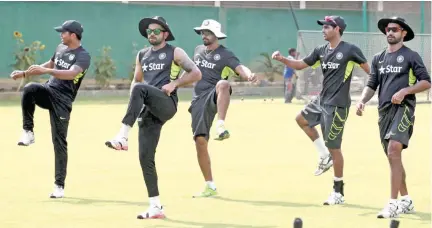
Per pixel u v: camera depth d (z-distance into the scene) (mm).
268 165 35906
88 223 23797
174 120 55906
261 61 87938
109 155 38781
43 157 38125
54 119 27984
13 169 34531
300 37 69625
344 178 32250
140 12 83625
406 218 24469
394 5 92500
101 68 81500
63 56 27875
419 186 30141
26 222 24000
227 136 27594
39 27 79812
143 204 26844
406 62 24312
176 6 84812
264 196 28422
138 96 23109
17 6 78750
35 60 78938
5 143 43031
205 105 28344
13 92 76750
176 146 42469
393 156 24406
